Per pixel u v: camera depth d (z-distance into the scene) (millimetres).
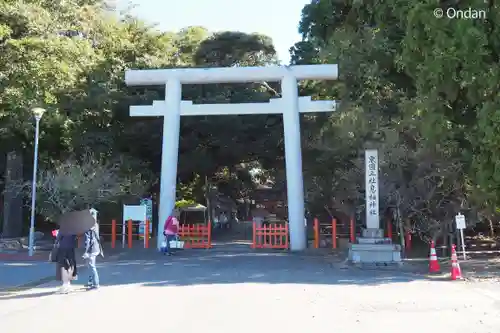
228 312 8258
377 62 16797
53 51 17594
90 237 10742
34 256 18125
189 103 19922
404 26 12211
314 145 23297
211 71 19688
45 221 29453
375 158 15859
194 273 13117
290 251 18875
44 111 20688
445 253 17359
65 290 10273
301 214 19203
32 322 7641
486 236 22031
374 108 19031
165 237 18062
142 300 9375
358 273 13141
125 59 28641
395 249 14414
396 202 17641
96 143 25656
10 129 23094
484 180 10422
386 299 9430
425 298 9547
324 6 20328
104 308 8664
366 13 16719
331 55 19125
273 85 30484
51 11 18969
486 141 9820
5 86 17719
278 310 8406
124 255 17891
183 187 38906
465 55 10172
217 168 34031
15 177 26016
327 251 18875
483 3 10375
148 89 27062
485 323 7496
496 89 10117
